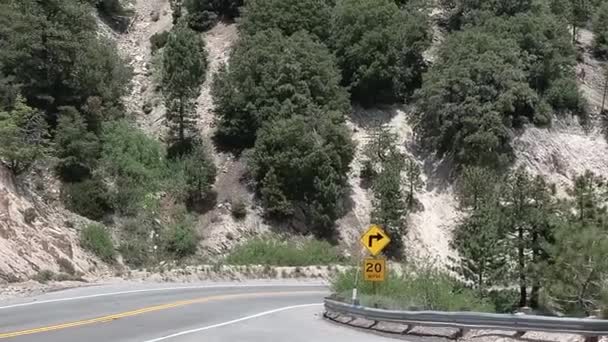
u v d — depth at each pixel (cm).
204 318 1972
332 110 5169
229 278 3984
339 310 2116
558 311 3384
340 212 4900
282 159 4712
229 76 5162
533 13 6325
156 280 3578
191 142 5128
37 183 3991
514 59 5572
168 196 4641
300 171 4756
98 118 4700
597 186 3716
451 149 5353
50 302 2181
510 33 5903
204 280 3834
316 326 1936
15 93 4100
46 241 3225
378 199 4853
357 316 2017
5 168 3488
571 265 3020
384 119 5691
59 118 4344
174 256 4222
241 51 5369
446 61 5675
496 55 5469
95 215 4125
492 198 4047
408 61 5934
